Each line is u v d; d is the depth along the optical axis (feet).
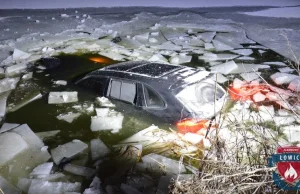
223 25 44.06
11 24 43.93
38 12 52.85
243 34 39.11
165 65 19.48
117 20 47.83
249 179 8.73
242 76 25.04
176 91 16.12
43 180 13.48
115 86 18.98
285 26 41.96
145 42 36.60
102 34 39.73
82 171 14.08
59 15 50.96
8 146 15.66
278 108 19.08
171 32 41.11
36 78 24.99
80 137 16.85
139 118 17.76
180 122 15.87
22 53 30.68
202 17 50.16
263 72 25.88
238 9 56.75
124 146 15.44
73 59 29.99
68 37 38.14
